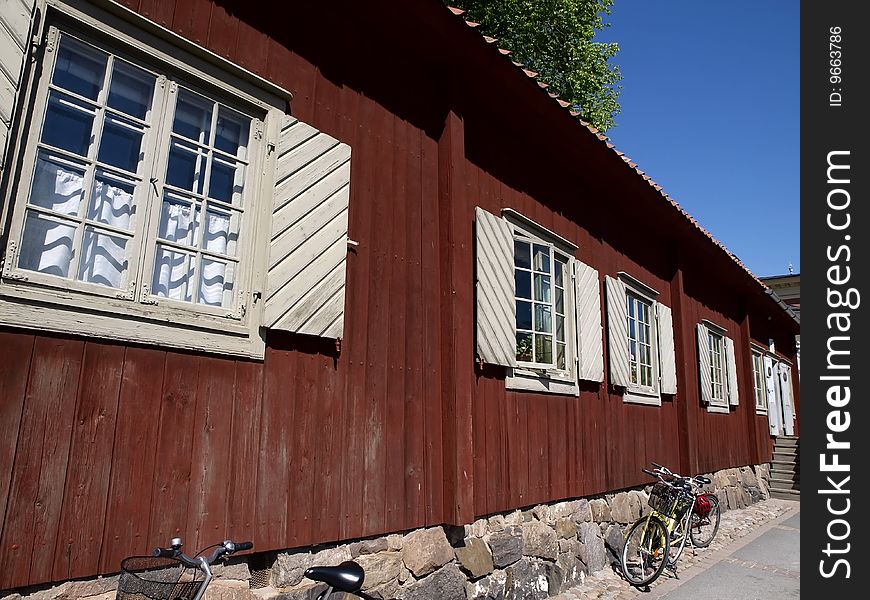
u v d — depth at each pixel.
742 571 6.00
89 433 2.43
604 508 6.12
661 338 7.91
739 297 11.79
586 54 13.18
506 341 4.77
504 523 4.72
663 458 7.55
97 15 2.64
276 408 3.16
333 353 3.54
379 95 4.22
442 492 4.14
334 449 3.44
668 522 6.07
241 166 3.18
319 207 3.47
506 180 5.41
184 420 2.75
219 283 3.01
